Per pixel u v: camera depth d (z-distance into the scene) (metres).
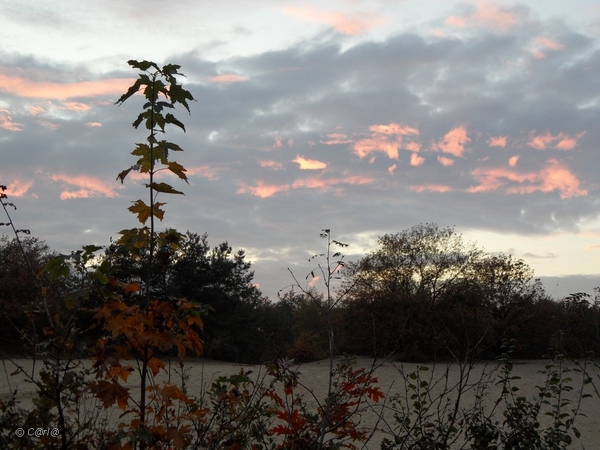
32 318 3.36
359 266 33.84
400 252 39.56
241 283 39.72
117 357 3.05
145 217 3.27
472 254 37.84
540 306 32.91
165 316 3.12
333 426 4.36
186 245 37.84
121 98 3.31
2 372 14.56
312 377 21.48
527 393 15.67
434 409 10.97
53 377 3.25
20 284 25.84
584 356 5.66
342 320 33.25
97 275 3.11
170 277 37.88
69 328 3.15
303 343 34.31
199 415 3.46
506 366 5.42
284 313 49.50
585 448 10.18
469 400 14.12
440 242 39.06
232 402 3.94
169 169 3.30
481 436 5.05
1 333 23.47
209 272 37.69
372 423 9.79
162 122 3.31
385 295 32.06
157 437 3.11
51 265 3.12
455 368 22.75
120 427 3.46
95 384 3.09
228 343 39.31
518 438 5.08
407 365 24.67
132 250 3.36
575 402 14.40
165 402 3.27
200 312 3.25
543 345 32.56
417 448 4.94
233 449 3.88
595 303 5.46
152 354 3.25
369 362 27.41
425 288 38.66
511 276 34.28
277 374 4.28
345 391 4.32
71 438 3.39
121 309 3.10
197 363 29.11
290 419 4.37
